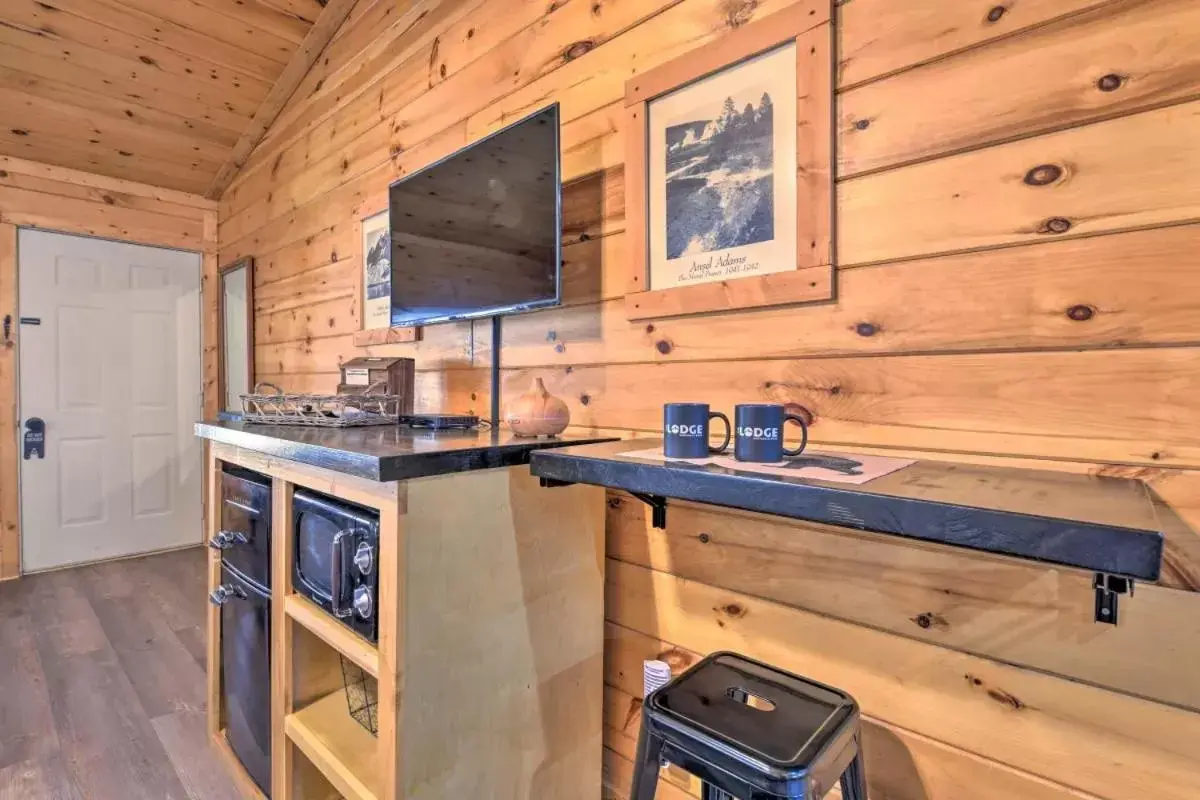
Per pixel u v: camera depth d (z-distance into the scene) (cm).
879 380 106
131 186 359
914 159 102
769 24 118
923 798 102
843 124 110
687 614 135
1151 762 83
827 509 73
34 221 329
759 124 120
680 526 136
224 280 377
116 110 299
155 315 370
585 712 138
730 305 124
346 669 152
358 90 247
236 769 162
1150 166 82
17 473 326
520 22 175
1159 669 82
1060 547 57
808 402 115
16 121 297
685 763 89
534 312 170
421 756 108
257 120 311
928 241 101
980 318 96
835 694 98
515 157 150
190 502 385
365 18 244
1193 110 80
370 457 103
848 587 111
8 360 323
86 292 347
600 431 152
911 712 103
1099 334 86
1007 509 61
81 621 269
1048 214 90
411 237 186
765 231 120
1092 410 87
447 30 203
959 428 98
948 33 98
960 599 98
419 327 213
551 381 165
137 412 365
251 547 155
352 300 253
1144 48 83
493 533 118
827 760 84
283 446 133
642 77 140
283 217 305
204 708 202
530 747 126
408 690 105
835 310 112
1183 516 80
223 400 379
